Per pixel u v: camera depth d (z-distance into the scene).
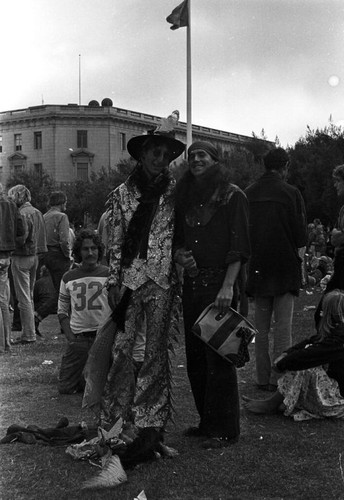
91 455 3.28
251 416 4.13
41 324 9.05
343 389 4.17
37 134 67.00
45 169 66.38
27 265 7.17
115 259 3.49
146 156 3.53
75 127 65.94
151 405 3.40
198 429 3.72
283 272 4.77
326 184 32.91
